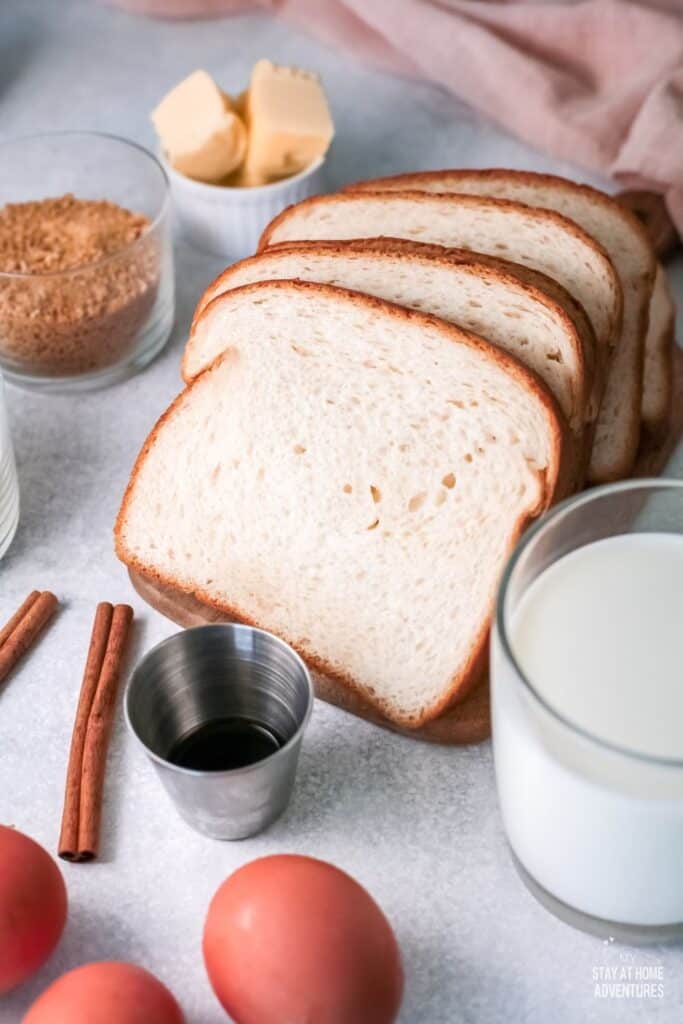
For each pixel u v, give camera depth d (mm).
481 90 767
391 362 557
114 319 648
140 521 586
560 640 485
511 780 483
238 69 821
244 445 574
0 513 594
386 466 559
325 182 741
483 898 514
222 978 463
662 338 643
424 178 650
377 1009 458
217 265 723
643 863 472
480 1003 492
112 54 835
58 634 582
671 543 506
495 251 601
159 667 523
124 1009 451
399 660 549
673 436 630
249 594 570
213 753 531
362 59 821
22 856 481
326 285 559
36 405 663
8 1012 490
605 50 755
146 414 658
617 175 723
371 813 533
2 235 675
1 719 558
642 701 472
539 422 536
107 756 549
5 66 828
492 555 545
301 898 462
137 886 517
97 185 715
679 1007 491
